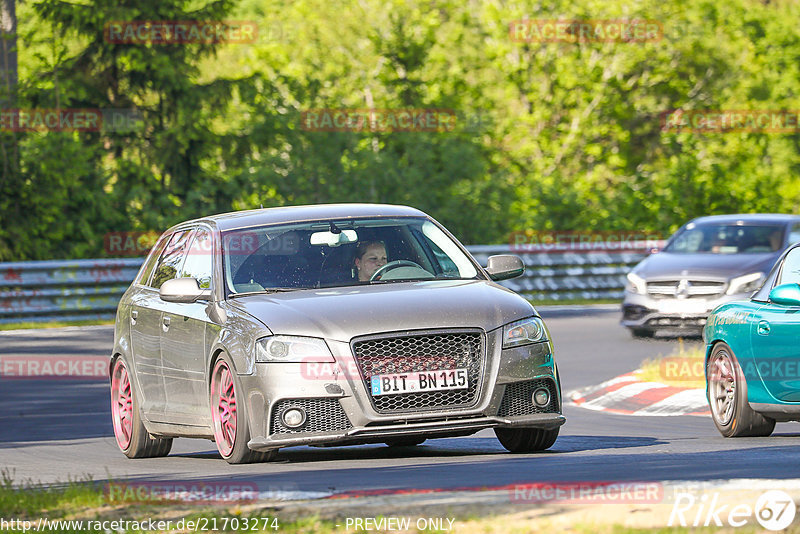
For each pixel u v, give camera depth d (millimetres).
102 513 22734
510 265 33875
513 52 132250
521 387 29938
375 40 123125
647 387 48969
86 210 101500
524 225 112062
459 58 132250
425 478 25797
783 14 144000
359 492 23484
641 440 35969
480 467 27797
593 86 131375
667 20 133125
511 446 32156
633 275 69375
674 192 116688
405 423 29000
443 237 33875
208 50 113000
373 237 33062
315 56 124062
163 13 108438
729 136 129375
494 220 111375
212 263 32719
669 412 45562
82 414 46844
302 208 34688
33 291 81750
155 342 34406
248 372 29484
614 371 56594
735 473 24875
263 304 30531
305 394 28875
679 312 67250
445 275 32625
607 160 133500
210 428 31656
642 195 117125
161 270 36375
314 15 125062
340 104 116500
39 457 36625
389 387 28938
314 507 21453
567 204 115312
